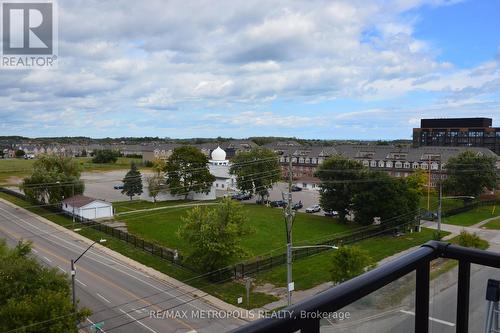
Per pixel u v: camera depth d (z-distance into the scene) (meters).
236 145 117.94
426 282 2.28
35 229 44.78
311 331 1.72
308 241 39.88
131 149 159.88
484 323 2.35
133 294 26.20
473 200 63.06
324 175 50.72
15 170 102.44
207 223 28.23
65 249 36.75
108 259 33.88
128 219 50.69
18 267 18.38
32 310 15.96
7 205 58.53
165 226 46.44
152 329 21.39
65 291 18.50
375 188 44.28
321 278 29.16
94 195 72.00
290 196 23.41
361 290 1.92
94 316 22.92
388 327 2.05
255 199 69.62
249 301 25.11
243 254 28.50
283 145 111.50
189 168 66.19
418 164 80.50
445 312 2.36
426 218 52.69
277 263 31.97
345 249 24.50
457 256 2.35
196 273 29.98
